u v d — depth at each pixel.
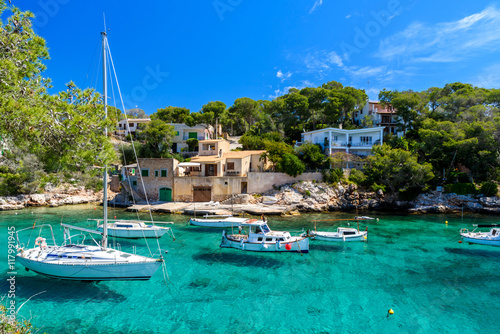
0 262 22.14
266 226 25.77
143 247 27.12
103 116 13.30
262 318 14.98
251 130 73.56
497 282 19.72
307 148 54.88
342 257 24.80
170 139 61.88
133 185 51.41
